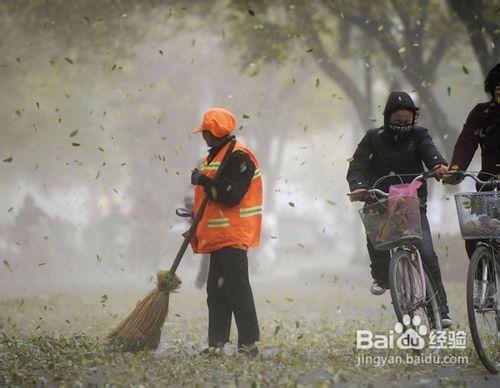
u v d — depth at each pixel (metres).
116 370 18.50
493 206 17.83
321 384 16.48
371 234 19.27
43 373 18.64
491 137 19.36
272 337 25.28
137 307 20.88
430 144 19.91
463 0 48.41
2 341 22.52
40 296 41.78
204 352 20.52
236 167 19.91
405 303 19.62
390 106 19.89
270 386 16.59
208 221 20.08
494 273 19.27
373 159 20.44
